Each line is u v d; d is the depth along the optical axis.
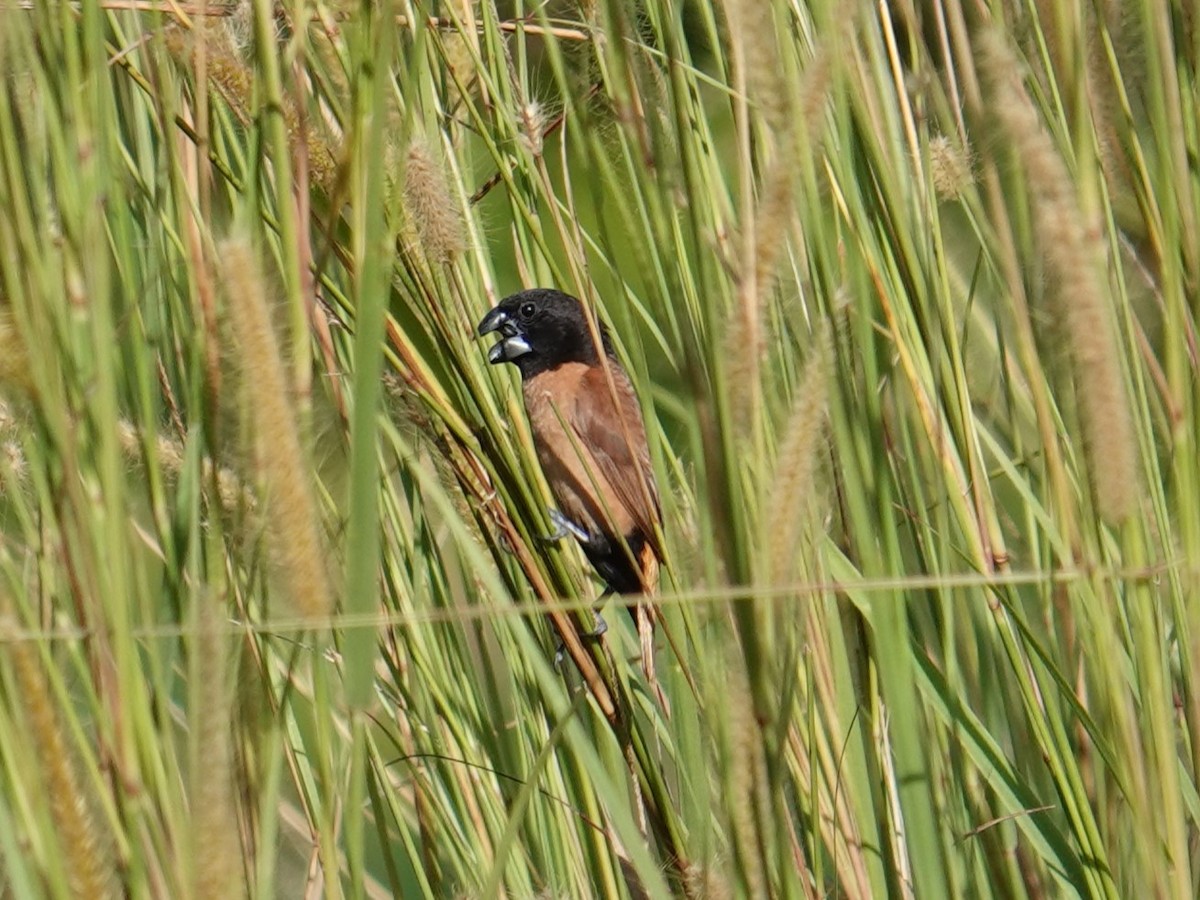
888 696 4.62
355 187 4.68
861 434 4.77
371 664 4.13
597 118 6.32
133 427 5.70
